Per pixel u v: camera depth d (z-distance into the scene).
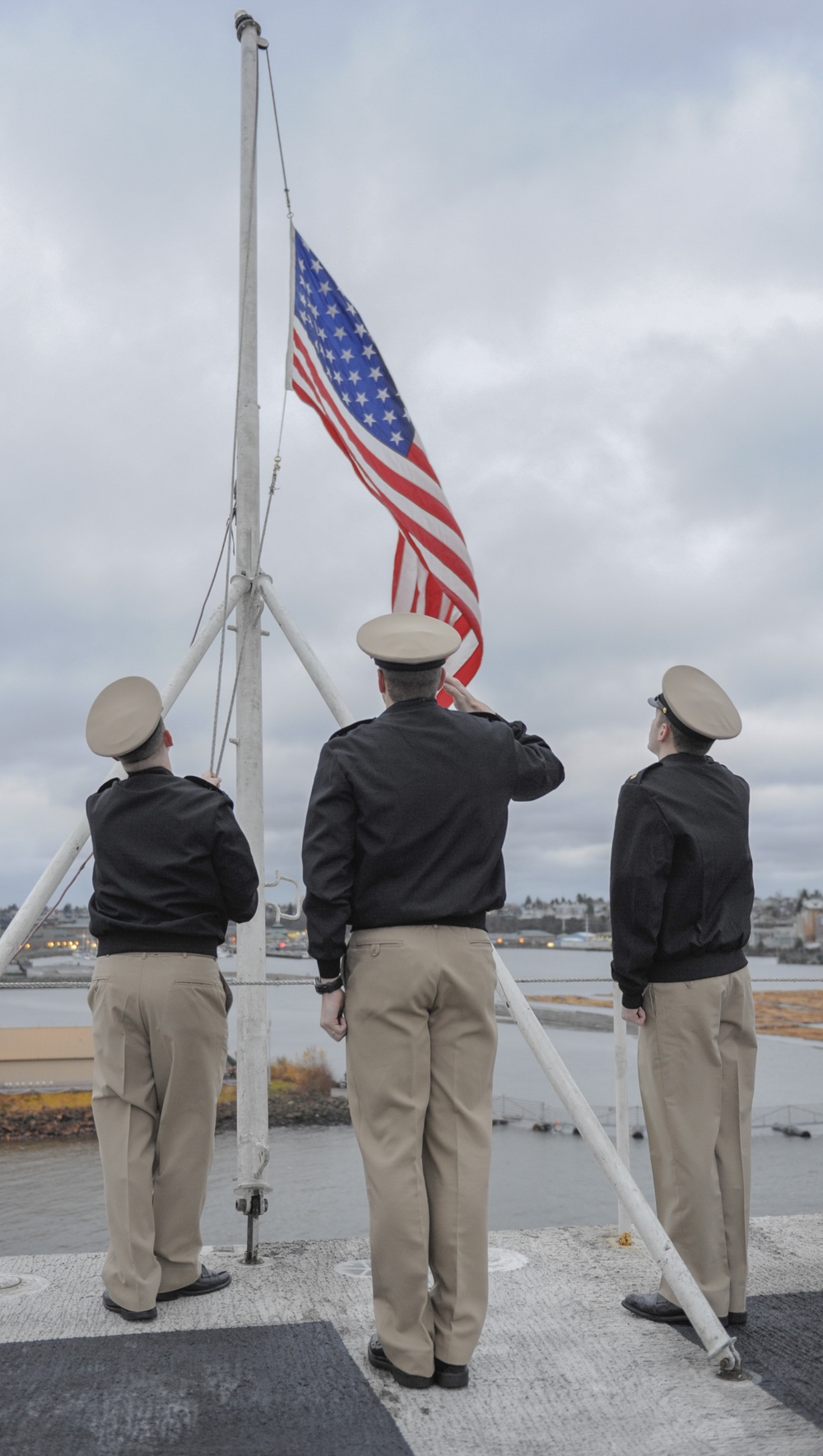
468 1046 2.44
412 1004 2.38
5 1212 24.94
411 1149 2.36
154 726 2.96
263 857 3.57
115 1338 2.55
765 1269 3.13
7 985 2.82
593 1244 3.43
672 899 2.74
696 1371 2.38
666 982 2.76
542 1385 2.30
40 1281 3.01
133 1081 2.81
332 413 4.78
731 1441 2.02
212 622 3.45
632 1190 2.53
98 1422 2.08
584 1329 2.65
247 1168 3.22
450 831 2.44
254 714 3.66
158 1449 1.97
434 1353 2.33
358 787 2.43
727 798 2.86
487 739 2.56
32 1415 2.12
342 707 3.39
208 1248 3.40
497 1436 2.04
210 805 2.89
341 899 2.41
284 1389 2.26
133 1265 2.70
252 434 3.79
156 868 2.82
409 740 2.49
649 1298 2.78
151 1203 2.78
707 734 2.89
